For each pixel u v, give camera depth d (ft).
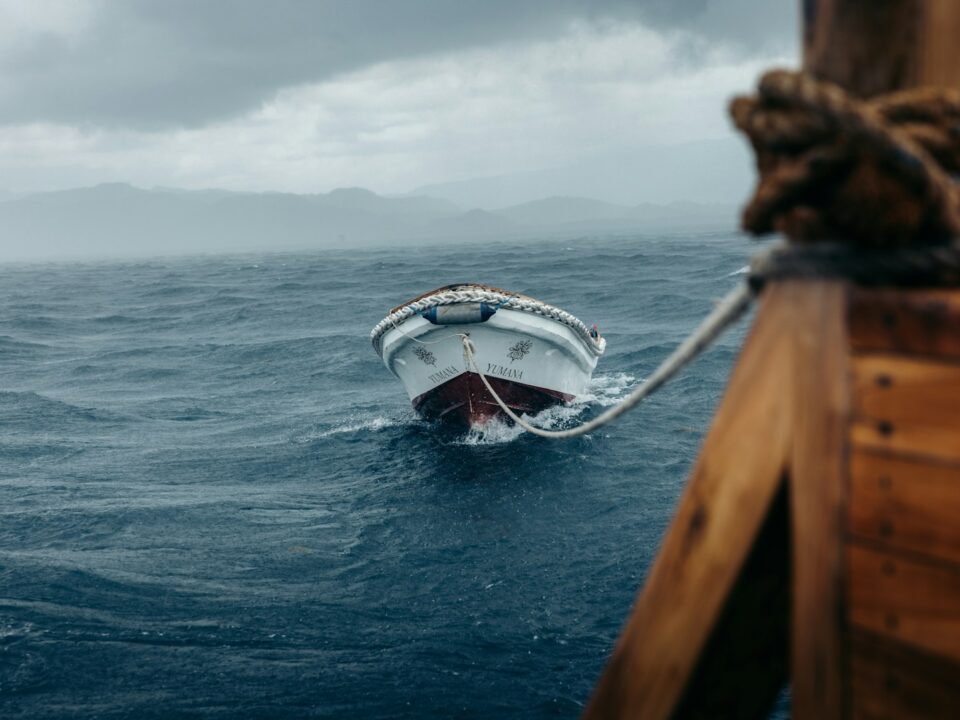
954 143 5.23
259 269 343.67
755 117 5.57
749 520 5.48
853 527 5.12
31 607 30.17
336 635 28.09
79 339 139.13
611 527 36.99
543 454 47.67
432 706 23.88
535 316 47.85
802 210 5.31
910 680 4.96
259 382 87.30
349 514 40.86
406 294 182.60
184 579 33.01
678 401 60.34
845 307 5.23
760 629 5.96
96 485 48.60
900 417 4.99
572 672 25.50
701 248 323.57
